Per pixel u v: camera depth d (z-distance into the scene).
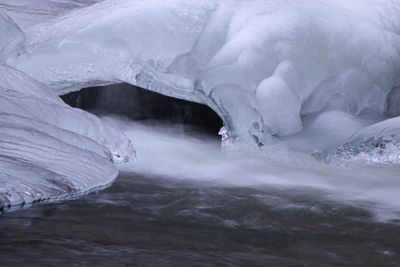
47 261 3.29
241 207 5.45
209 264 3.52
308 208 5.50
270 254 3.93
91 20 9.28
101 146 6.66
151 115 11.88
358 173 7.35
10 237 3.79
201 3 9.30
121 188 5.89
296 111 8.43
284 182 6.77
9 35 8.46
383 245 4.31
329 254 4.02
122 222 4.52
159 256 3.62
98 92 11.65
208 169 7.46
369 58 9.23
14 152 5.30
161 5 9.21
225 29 9.08
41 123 6.11
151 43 8.70
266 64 8.58
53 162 5.49
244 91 8.35
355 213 5.36
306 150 8.06
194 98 8.93
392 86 9.34
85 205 5.00
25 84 7.08
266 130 8.36
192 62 8.73
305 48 8.84
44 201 4.86
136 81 8.88
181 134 10.86
